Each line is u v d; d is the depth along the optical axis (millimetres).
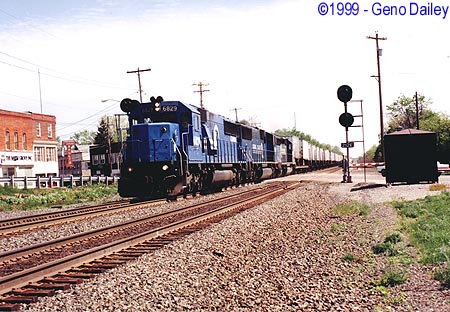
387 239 11734
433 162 29438
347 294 7832
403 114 86062
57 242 12750
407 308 6898
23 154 57969
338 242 12359
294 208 20750
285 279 8945
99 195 34062
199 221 16672
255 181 41875
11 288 8258
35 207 27203
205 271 9617
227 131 33531
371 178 42719
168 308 7270
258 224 16188
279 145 52469
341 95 33438
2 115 55031
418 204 17953
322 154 92875
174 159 24703
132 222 16297
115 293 7996
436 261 9234
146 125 24766
